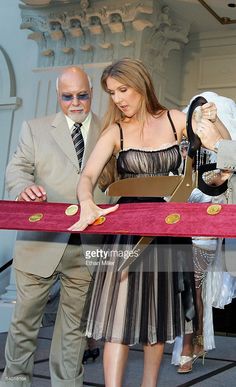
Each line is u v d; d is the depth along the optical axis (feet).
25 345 9.11
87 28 25.77
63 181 9.37
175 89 28.48
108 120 7.80
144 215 6.24
